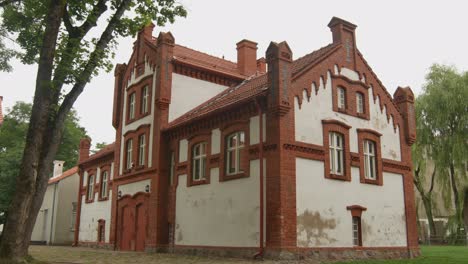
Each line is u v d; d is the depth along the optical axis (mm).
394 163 22594
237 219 19016
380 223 20969
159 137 24234
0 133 49938
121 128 29391
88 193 34750
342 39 21750
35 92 14391
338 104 20688
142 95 27562
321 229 18188
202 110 23750
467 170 32750
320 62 20203
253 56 29891
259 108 18516
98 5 16422
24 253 13461
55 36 14711
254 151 18641
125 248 26297
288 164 17547
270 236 17141
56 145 15484
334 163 19750
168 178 24078
